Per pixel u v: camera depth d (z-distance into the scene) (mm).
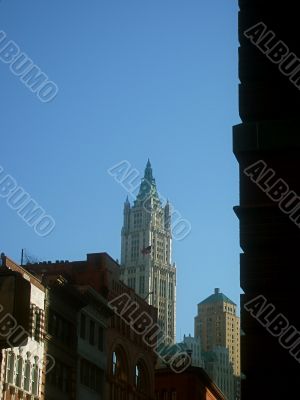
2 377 64625
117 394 91688
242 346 41125
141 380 101375
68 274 89500
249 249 43062
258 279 42250
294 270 42156
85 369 82938
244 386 40312
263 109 45625
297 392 39719
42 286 73938
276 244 42844
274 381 40094
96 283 92125
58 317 77688
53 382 74875
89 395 82750
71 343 79938
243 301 42062
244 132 44938
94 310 87188
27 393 68812
